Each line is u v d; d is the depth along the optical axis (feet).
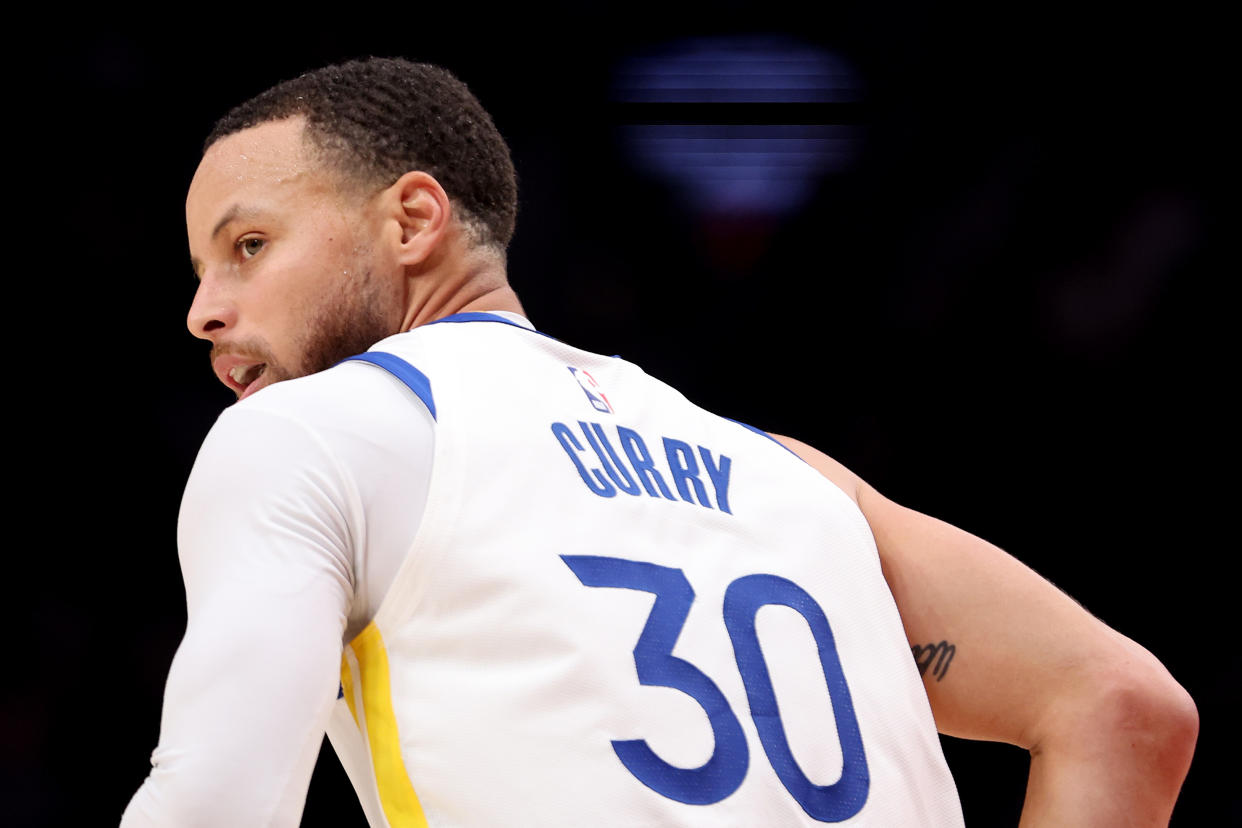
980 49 50.80
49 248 49.49
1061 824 11.39
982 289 50.52
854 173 51.37
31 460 48.62
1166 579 48.73
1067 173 50.39
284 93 12.83
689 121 52.08
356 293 12.41
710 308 51.78
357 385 10.39
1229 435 48.49
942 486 50.19
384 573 9.81
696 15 52.21
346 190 12.41
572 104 52.26
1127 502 49.34
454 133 12.94
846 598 11.55
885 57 51.39
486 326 11.66
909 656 11.82
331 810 44.50
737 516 11.44
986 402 50.19
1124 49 50.03
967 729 12.28
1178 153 49.88
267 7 50.16
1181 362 49.11
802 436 50.96
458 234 12.88
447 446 10.13
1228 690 47.50
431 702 9.55
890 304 51.01
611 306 51.85
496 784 9.30
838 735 10.64
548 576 9.83
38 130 49.26
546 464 10.44
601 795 9.29
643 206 51.98
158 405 49.75
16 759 45.06
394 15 51.08
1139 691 11.59
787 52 51.70
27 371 49.01
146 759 46.26
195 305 12.48
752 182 51.80
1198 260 49.14
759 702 10.28
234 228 12.46
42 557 47.96
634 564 10.30
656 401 12.23
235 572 9.38
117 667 47.32
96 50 49.47
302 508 9.60
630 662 9.81
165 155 50.11
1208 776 46.11
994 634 12.07
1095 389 49.62
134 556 48.49
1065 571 49.55
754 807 9.75
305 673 9.11
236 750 8.76
